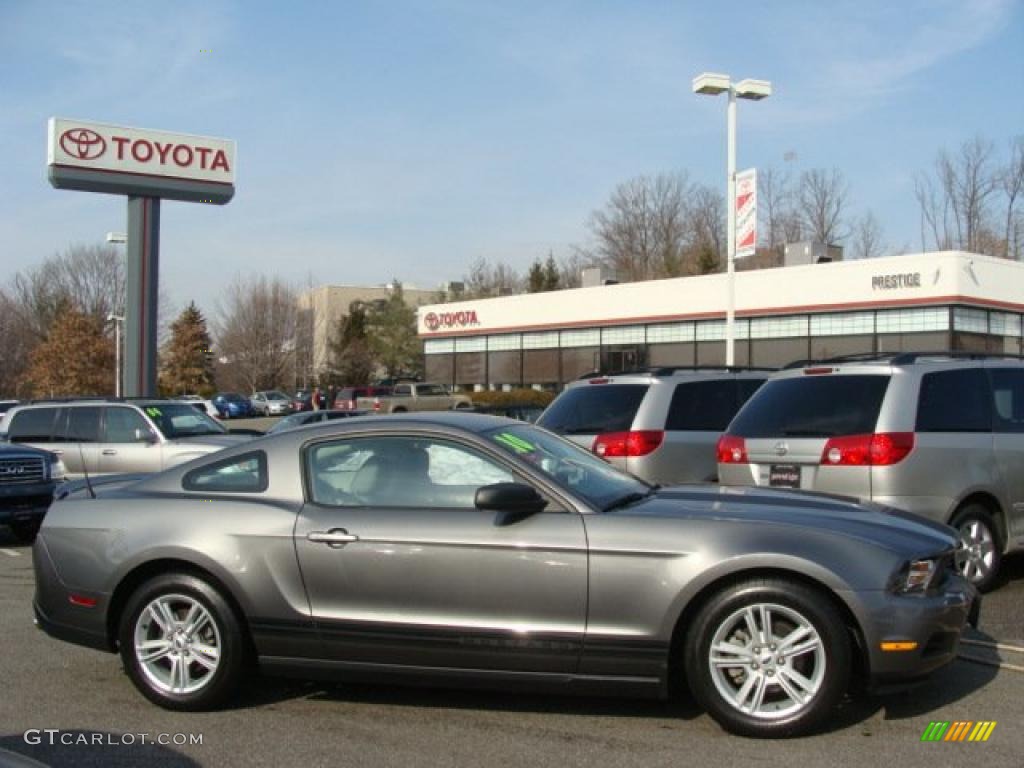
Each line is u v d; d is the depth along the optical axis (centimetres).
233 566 523
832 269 3347
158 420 1345
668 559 477
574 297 4300
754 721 472
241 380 7519
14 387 6938
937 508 744
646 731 491
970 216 5475
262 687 577
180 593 535
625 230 7456
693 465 983
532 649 488
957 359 794
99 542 549
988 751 458
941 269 3055
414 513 512
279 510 530
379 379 7450
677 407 990
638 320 4016
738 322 3678
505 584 491
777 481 788
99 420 1345
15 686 587
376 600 508
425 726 507
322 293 10031
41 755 475
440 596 499
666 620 475
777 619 476
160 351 7569
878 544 477
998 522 788
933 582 485
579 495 505
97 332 6094
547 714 519
